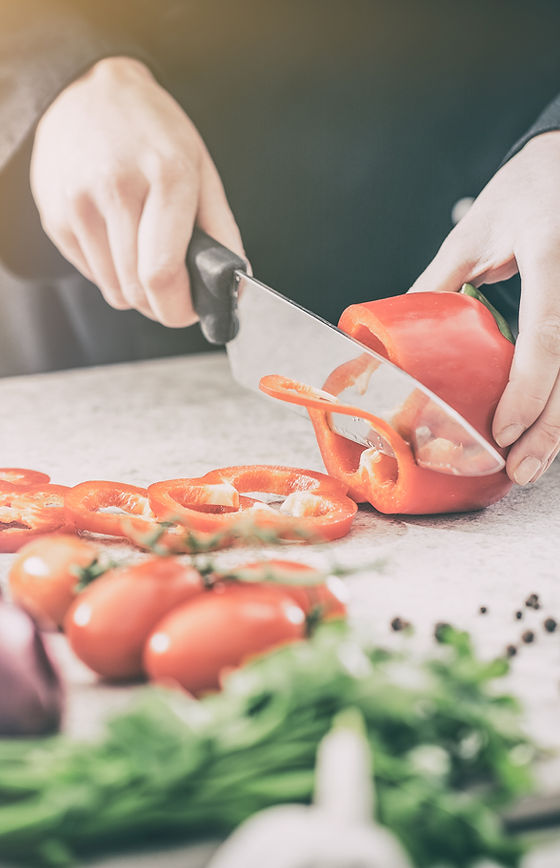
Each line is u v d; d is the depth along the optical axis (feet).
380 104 6.17
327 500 3.31
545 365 3.21
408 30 6.06
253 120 6.03
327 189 6.25
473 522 3.35
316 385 3.43
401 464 3.22
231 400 4.73
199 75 5.89
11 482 3.53
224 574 2.28
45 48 4.80
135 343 6.30
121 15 5.64
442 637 2.11
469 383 3.18
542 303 3.40
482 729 1.83
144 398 4.73
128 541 3.13
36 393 4.78
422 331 3.21
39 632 2.07
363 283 6.49
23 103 4.82
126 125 4.32
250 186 6.15
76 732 2.12
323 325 3.31
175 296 3.79
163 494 3.24
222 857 1.64
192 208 3.96
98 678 2.32
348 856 1.44
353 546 3.13
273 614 2.14
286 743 1.76
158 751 1.71
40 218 5.44
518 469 3.29
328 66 6.01
